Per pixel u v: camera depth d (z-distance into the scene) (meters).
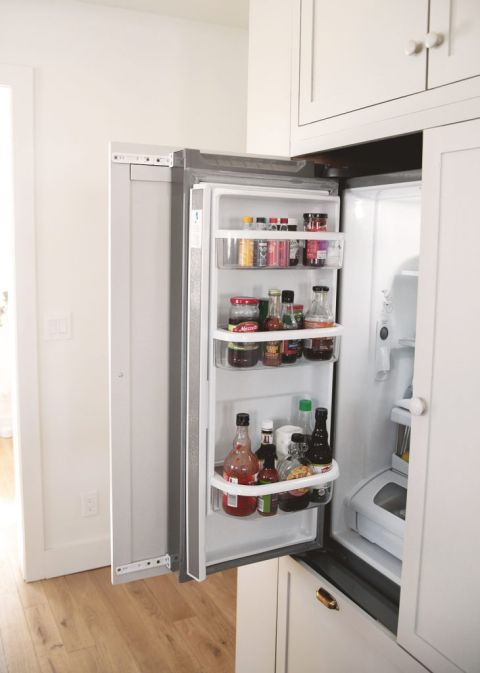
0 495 3.69
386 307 1.74
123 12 2.62
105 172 2.68
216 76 2.85
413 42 1.22
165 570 1.57
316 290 1.54
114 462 1.46
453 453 1.22
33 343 2.62
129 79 2.67
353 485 1.79
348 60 1.43
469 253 1.16
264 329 1.50
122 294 1.42
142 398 1.47
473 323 1.16
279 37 1.68
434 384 1.25
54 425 2.73
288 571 1.78
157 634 2.43
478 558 1.19
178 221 1.42
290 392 1.69
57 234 2.63
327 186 1.57
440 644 1.28
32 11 2.47
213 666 2.25
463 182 1.16
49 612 2.56
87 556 2.86
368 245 1.66
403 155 1.64
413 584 1.34
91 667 2.23
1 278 4.56
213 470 1.47
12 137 2.49
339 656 1.60
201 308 1.36
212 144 2.89
